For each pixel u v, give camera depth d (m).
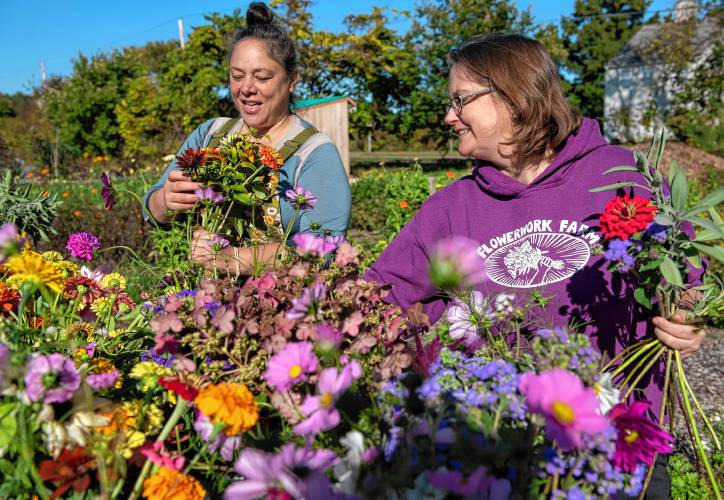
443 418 0.81
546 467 0.77
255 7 1.82
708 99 21.14
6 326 0.93
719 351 4.12
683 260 1.12
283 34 1.80
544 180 1.47
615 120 24.69
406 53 21.34
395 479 0.73
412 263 1.59
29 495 0.83
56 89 24.36
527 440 0.77
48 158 17.00
